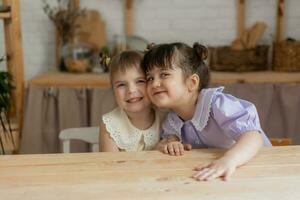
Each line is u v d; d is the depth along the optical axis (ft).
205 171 2.75
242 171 2.81
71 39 9.57
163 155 3.19
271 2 10.02
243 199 2.36
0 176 2.74
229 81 8.36
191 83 3.80
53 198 2.39
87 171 2.82
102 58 4.80
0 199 2.39
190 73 3.76
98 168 2.88
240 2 9.92
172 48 3.71
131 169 2.86
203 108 3.80
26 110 8.21
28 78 10.21
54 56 10.16
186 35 10.18
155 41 10.22
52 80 8.33
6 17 7.87
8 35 8.11
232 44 9.36
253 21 10.14
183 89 3.74
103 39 9.87
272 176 2.71
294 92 8.32
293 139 8.41
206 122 3.81
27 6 9.91
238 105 3.63
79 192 2.47
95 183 2.61
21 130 8.29
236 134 3.46
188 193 2.45
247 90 8.34
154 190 2.49
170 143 3.43
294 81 8.43
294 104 8.32
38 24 10.02
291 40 9.52
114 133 4.34
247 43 9.25
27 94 8.30
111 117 4.38
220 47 9.37
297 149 3.30
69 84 8.33
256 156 3.13
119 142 4.36
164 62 3.64
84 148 8.21
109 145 4.36
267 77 8.46
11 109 8.26
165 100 3.71
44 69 10.23
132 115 4.27
